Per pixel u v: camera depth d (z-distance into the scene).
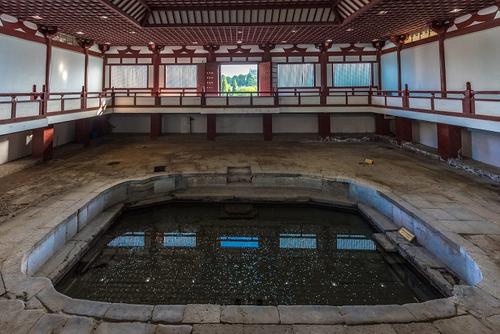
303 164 10.79
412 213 6.32
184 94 16.55
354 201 8.62
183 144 14.78
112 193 8.23
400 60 14.23
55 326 3.30
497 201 6.86
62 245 5.98
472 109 8.48
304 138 16.25
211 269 6.18
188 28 11.45
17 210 6.39
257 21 11.10
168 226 8.23
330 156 12.07
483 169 8.93
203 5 10.29
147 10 10.58
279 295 5.33
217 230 8.02
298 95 15.37
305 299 5.22
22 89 10.31
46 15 9.61
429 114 10.55
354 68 16.31
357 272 6.05
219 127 17.64
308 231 7.96
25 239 5.12
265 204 9.15
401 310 3.60
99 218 7.38
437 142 11.80
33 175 9.16
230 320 3.45
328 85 16.38
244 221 8.41
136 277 5.83
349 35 13.34
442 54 11.16
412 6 8.95
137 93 15.62
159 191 9.31
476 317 3.45
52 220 5.91
